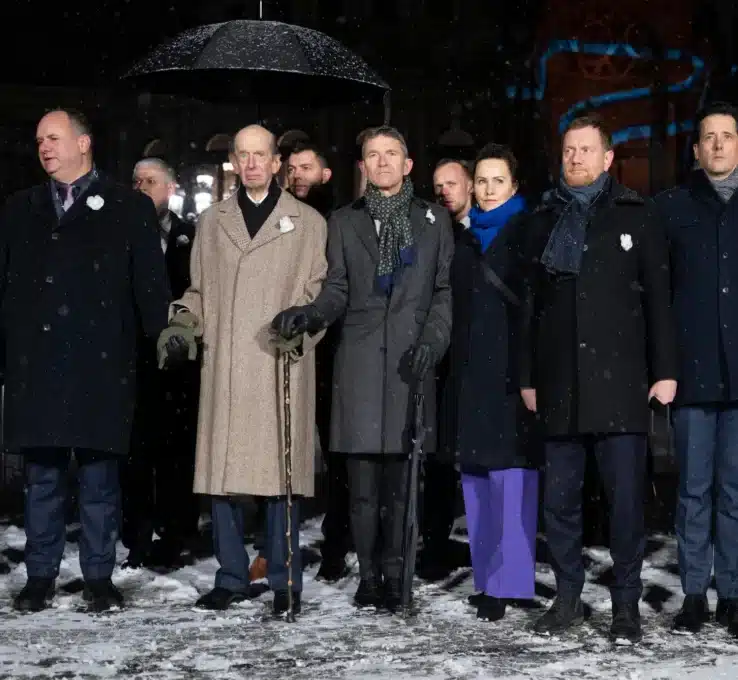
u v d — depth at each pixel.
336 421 7.52
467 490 7.55
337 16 23.78
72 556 9.05
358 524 7.55
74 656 6.23
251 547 9.56
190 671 5.95
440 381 8.04
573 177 6.95
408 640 6.62
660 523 10.66
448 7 23.91
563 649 6.46
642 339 6.86
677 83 23.89
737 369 6.95
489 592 7.21
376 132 7.55
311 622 7.06
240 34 8.84
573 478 6.95
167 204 8.98
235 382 7.43
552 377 6.87
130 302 7.57
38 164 23.41
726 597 7.05
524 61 23.98
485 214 7.48
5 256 7.54
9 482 12.87
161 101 23.45
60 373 7.36
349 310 7.54
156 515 8.80
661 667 6.06
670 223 7.16
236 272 7.51
